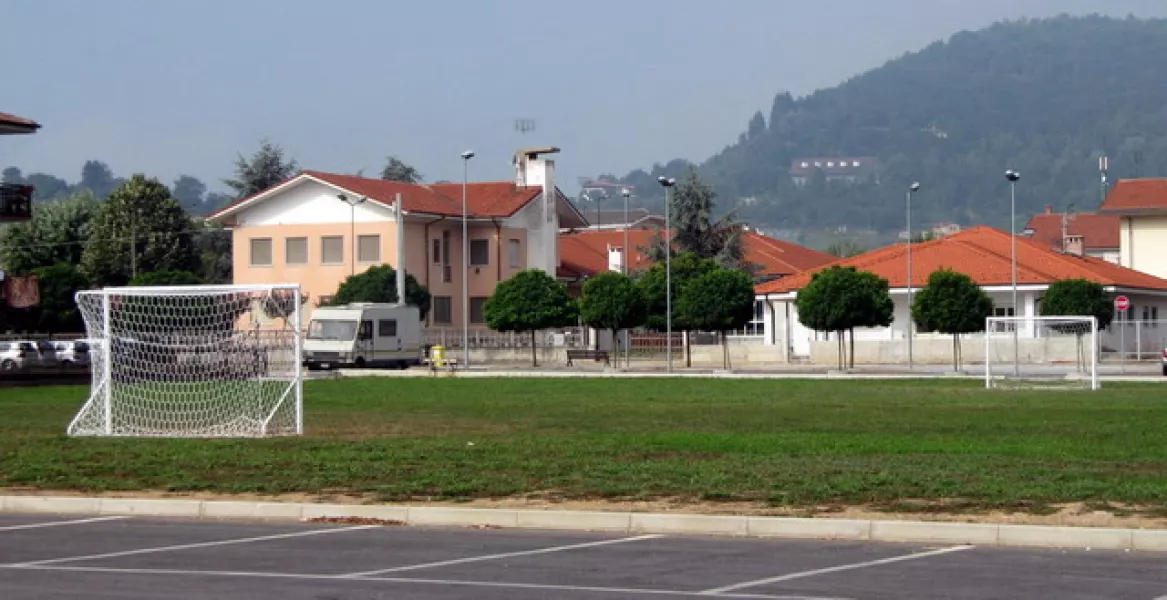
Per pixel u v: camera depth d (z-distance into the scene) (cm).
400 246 6775
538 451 2383
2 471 2178
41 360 5672
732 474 1997
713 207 10269
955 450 2330
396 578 1355
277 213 8038
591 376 5328
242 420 3084
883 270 7344
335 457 2312
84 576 1371
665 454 2322
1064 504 1705
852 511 1697
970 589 1285
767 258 10475
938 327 5791
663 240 10044
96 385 3073
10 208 5631
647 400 3884
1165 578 1340
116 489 1997
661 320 6556
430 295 7806
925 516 1656
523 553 1508
